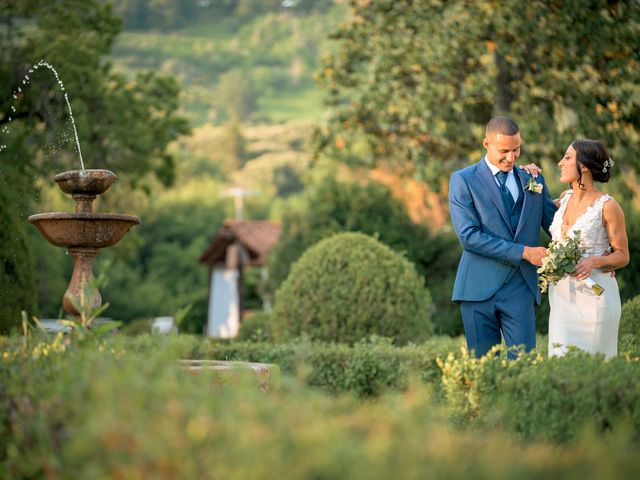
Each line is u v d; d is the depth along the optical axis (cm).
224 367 507
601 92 1355
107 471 260
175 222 4759
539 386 396
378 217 1625
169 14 15800
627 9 1266
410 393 324
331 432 263
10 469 302
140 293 4150
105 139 1922
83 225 624
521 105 1430
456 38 1441
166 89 2067
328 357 738
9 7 1819
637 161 1352
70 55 1752
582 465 282
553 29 1297
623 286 1220
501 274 570
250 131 11275
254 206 5591
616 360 425
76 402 301
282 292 964
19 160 1644
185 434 266
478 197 576
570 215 568
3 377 355
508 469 267
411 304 938
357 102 1656
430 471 252
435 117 1535
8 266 931
